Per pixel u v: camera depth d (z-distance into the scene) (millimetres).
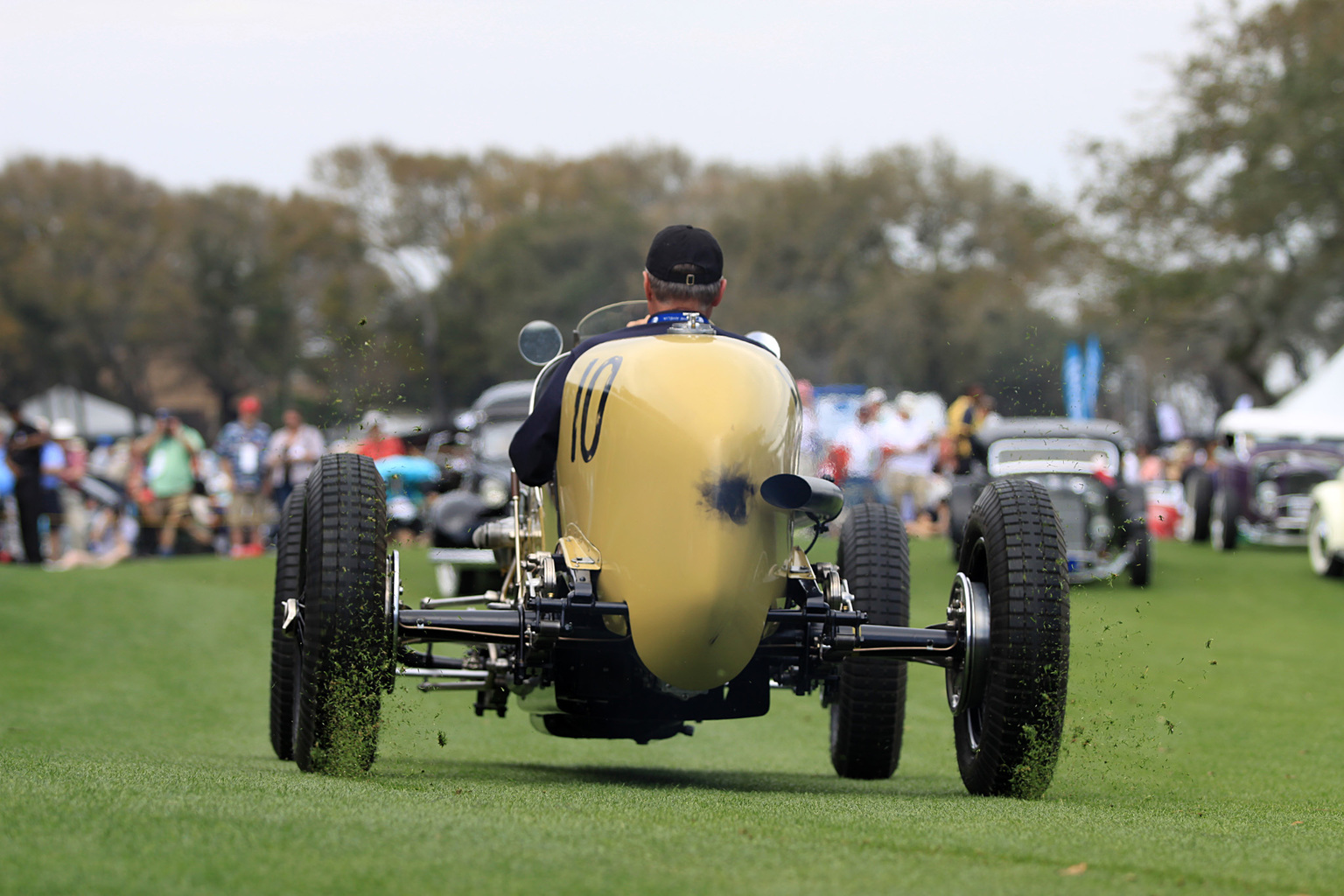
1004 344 184000
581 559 14484
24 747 19953
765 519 13789
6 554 67875
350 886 9219
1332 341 185375
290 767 17766
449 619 15234
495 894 9148
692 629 13695
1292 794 19062
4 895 8758
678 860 10359
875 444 75500
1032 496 15969
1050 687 15227
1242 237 121438
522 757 22844
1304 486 72812
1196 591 54344
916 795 16469
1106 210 126188
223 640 38438
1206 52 120812
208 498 68688
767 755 24328
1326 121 114750
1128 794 17531
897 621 18578
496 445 55312
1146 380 108438
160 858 9758
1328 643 41062
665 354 14492
